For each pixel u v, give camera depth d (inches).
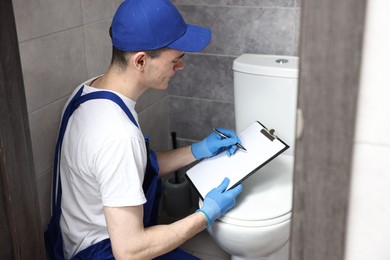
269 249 63.3
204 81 88.8
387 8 17.3
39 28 59.3
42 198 65.2
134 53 54.2
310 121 19.5
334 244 21.4
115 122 52.7
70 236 60.2
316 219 21.2
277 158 73.7
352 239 21.3
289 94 72.4
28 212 51.7
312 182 20.6
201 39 57.1
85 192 56.4
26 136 49.8
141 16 53.4
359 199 20.5
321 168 20.2
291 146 74.5
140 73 55.7
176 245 56.2
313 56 18.5
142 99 84.4
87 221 58.1
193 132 94.3
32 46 58.7
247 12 80.3
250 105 76.2
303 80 19.0
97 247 58.9
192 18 84.6
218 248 85.6
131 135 52.3
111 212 51.6
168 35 54.6
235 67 75.6
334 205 20.6
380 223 20.5
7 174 47.8
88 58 69.5
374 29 17.7
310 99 19.2
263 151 64.4
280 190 65.4
